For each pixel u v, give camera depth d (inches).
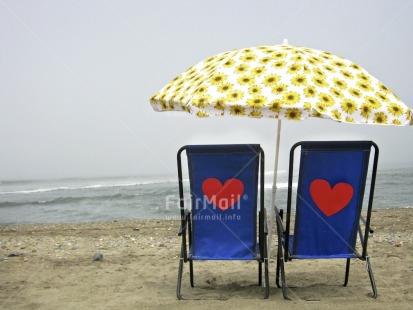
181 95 150.6
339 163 153.1
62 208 588.7
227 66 150.9
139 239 309.9
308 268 210.1
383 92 147.8
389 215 394.3
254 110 134.4
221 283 188.7
